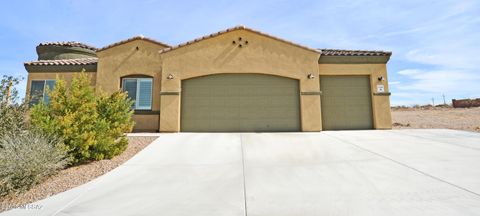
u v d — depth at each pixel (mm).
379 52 13844
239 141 9727
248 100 12586
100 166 6574
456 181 5062
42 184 5250
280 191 4719
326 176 5562
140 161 7070
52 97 7016
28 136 6055
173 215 3762
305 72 12719
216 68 12625
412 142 9141
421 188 4723
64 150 6172
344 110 13375
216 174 5859
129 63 14008
